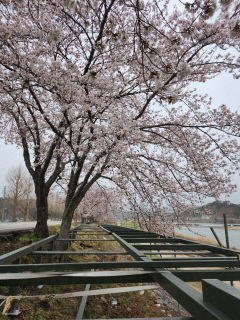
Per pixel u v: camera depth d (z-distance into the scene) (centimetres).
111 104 498
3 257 179
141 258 197
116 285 466
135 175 536
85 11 365
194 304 93
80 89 423
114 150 457
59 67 392
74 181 551
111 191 929
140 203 578
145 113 605
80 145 476
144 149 585
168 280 127
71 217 544
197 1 204
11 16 390
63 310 308
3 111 604
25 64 393
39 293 323
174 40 236
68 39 505
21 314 256
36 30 405
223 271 153
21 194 2708
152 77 252
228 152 519
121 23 346
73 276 136
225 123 502
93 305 367
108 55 497
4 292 276
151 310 431
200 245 346
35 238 534
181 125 493
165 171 604
